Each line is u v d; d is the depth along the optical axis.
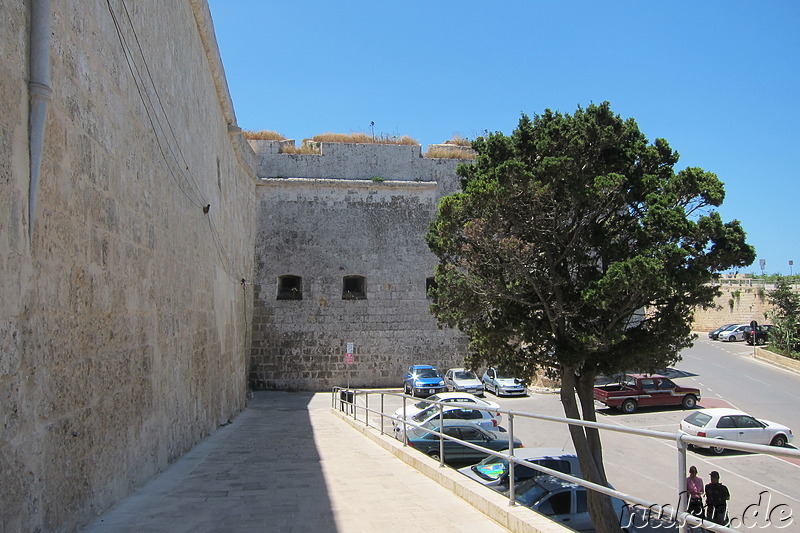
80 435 5.66
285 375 29.62
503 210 9.61
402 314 30.70
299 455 11.30
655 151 9.96
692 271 8.79
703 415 16.45
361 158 31.44
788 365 32.97
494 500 6.29
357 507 6.68
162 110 9.67
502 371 10.56
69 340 5.44
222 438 14.12
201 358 13.27
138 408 7.80
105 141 6.66
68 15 5.62
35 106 4.78
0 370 4.07
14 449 4.27
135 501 6.90
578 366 9.89
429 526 5.85
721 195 9.15
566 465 9.34
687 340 9.98
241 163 23.12
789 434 15.53
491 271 10.48
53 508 4.96
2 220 4.18
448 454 12.46
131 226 7.66
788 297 36.84
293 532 5.59
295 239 30.39
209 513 6.33
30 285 4.61
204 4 13.53
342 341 30.14
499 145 10.62
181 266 11.05
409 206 31.41
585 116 10.01
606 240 9.74
